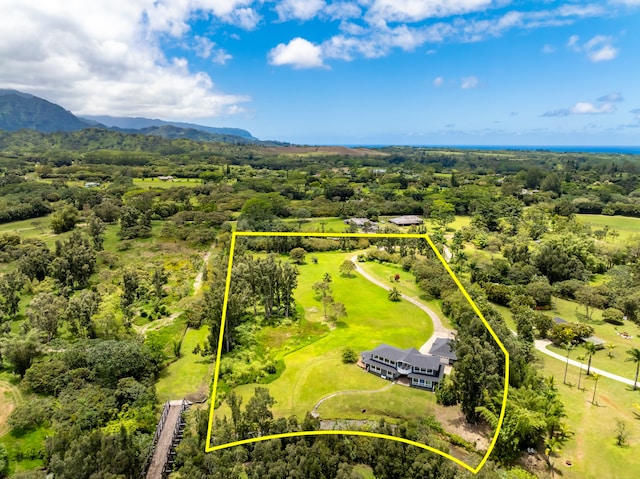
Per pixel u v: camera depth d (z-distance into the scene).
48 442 44.62
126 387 57.00
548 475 46.91
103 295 87.56
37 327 67.69
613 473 47.19
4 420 50.78
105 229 139.38
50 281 95.25
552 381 56.72
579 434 52.97
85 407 52.12
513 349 59.19
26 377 56.38
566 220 161.12
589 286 98.88
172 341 74.56
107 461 41.62
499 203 184.50
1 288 84.06
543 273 109.44
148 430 52.28
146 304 90.00
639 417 56.34
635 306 88.31
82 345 63.91
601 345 75.62
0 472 44.16
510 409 50.00
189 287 99.62
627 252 122.81
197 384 61.97
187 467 43.41
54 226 137.50
